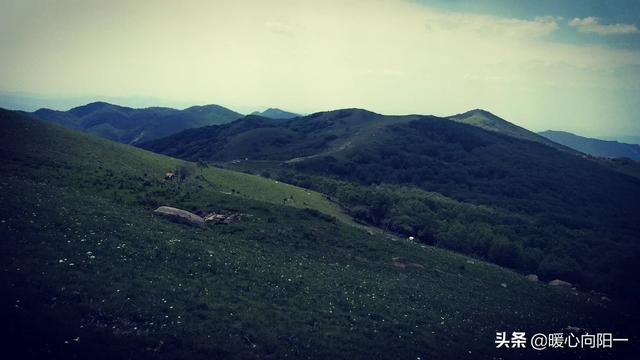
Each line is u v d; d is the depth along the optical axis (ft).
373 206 381.19
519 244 368.89
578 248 387.34
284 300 98.68
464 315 124.36
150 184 198.08
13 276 71.82
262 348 73.67
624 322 168.04
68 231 98.73
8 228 90.43
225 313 81.92
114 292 76.54
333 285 122.11
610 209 561.84
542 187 618.03
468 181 630.74
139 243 106.42
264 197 312.29
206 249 119.34
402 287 139.85
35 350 57.36
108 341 62.75
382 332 94.07
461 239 350.43
